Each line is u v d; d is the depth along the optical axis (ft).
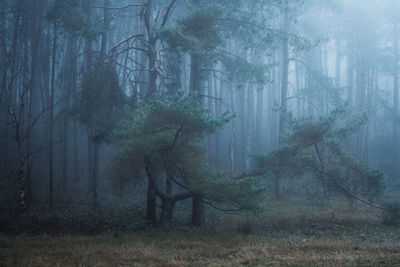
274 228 43.70
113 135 43.24
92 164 67.87
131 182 45.91
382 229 42.83
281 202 64.64
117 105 48.75
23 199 45.11
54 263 26.76
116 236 37.86
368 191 48.96
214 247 32.76
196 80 56.39
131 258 28.22
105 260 27.81
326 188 52.65
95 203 55.88
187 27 46.73
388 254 28.12
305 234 40.50
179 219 50.01
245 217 51.37
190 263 26.53
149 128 39.47
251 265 25.67
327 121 47.16
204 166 43.45
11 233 39.14
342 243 33.50
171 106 38.17
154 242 34.91
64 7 47.62
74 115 48.44
